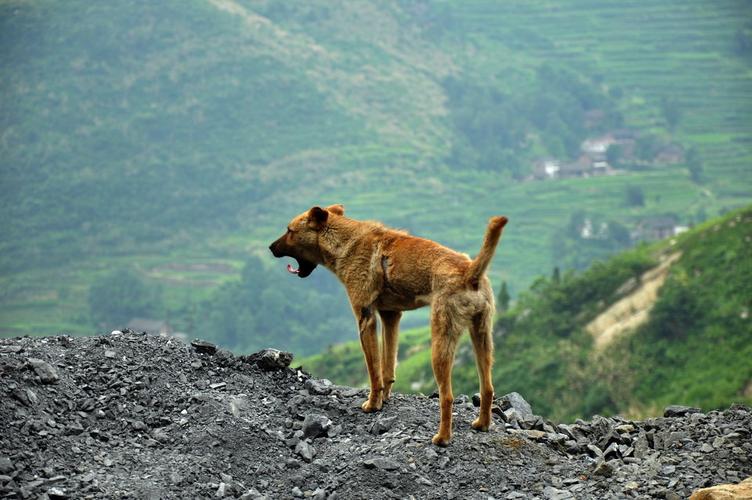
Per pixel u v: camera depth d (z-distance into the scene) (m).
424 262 10.05
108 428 9.62
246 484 9.05
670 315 79.94
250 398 10.66
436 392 11.77
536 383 79.00
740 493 8.09
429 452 9.46
